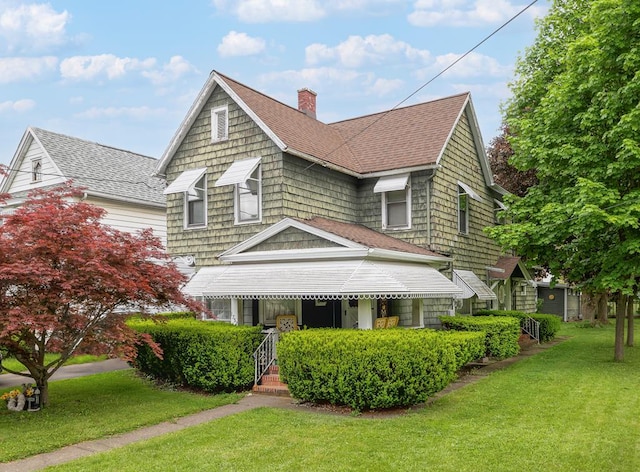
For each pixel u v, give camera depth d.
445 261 17.12
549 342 22.02
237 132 16.70
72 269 10.04
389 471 6.86
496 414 9.70
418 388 10.05
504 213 18.25
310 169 16.64
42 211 10.05
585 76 15.16
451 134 18.48
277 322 15.45
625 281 14.48
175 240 18.19
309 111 21.28
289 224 14.39
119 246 10.61
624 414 9.61
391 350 9.95
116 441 8.55
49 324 9.39
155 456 7.61
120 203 21.09
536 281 31.92
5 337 9.70
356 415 9.93
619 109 14.37
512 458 7.26
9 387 13.19
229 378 12.11
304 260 14.10
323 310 16.58
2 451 7.91
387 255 13.75
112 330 10.99
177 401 11.41
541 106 16.94
